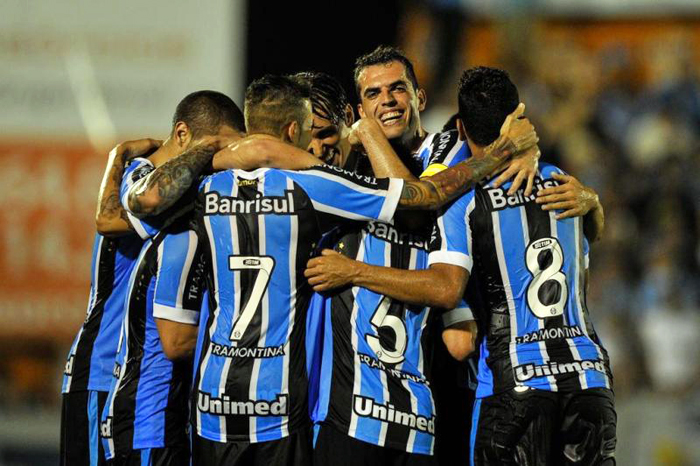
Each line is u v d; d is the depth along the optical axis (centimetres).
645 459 3014
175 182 1445
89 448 1644
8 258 3866
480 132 1520
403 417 1438
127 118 3878
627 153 4266
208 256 1471
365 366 1446
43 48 3884
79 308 3856
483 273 1492
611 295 3894
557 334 1460
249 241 1445
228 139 1541
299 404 1449
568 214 1495
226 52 3878
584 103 4325
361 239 1502
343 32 4106
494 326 1485
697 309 3847
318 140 1656
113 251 1641
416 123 1730
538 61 4353
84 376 1652
